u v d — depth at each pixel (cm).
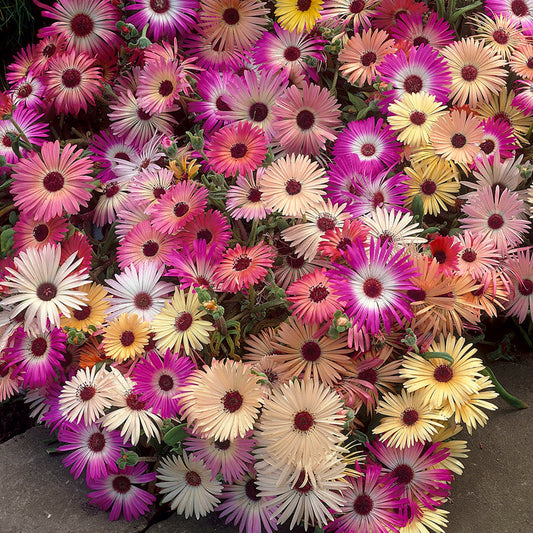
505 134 49
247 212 45
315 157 50
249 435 41
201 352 45
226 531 44
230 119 50
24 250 48
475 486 45
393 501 42
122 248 47
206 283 44
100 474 44
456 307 43
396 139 50
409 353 43
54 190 47
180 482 44
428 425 42
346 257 42
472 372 42
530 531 43
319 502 41
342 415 40
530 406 48
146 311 46
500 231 47
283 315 46
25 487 45
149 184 48
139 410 43
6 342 45
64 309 44
